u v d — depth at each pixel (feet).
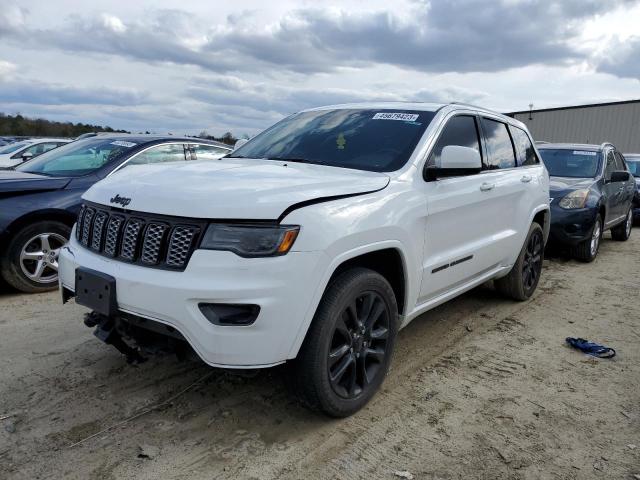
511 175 15.81
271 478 8.30
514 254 16.35
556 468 8.77
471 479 8.44
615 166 31.17
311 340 9.02
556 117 105.70
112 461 8.57
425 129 12.35
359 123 13.16
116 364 11.99
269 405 10.44
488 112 15.62
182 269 8.48
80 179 18.44
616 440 9.64
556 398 11.16
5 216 16.35
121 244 9.37
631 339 14.87
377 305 10.38
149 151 20.81
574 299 18.86
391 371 12.28
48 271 17.78
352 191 9.79
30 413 9.88
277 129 14.76
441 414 10.36
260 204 8.46
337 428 9.74
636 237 36.63
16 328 14.15
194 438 9.28
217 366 8.34
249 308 8.28
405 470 8.61
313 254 8.61
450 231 12.51
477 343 14.20
